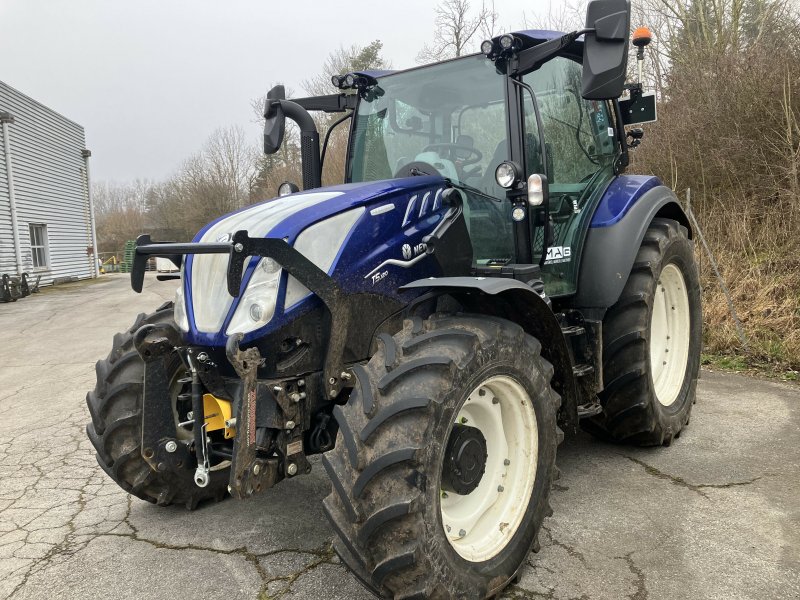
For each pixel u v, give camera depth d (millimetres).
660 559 2559
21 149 20422
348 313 2514
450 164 3209
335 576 2545
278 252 2311
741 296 6598
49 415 5129
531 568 2531
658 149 9055
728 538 2701
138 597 2449
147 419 2711
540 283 2893
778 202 7770
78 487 3586
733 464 3490
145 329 2619
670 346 4125
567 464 3598
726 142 8289
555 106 3451
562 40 2832
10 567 2707
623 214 3539
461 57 3242
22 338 9820
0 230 18641
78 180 25938
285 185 3303
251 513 3150
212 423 2740
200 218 38062
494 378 2344
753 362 5637
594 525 2863
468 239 2994
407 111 3445
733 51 9289
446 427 2107
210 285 2566
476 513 2404
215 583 2525
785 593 2307
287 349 2436
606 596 2332
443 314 2500
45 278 22109
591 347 3402
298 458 2447
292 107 3576
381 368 2205
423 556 2004
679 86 9711
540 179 2902
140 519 3135
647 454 3699
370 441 2062
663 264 3707
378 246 2633
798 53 8352
